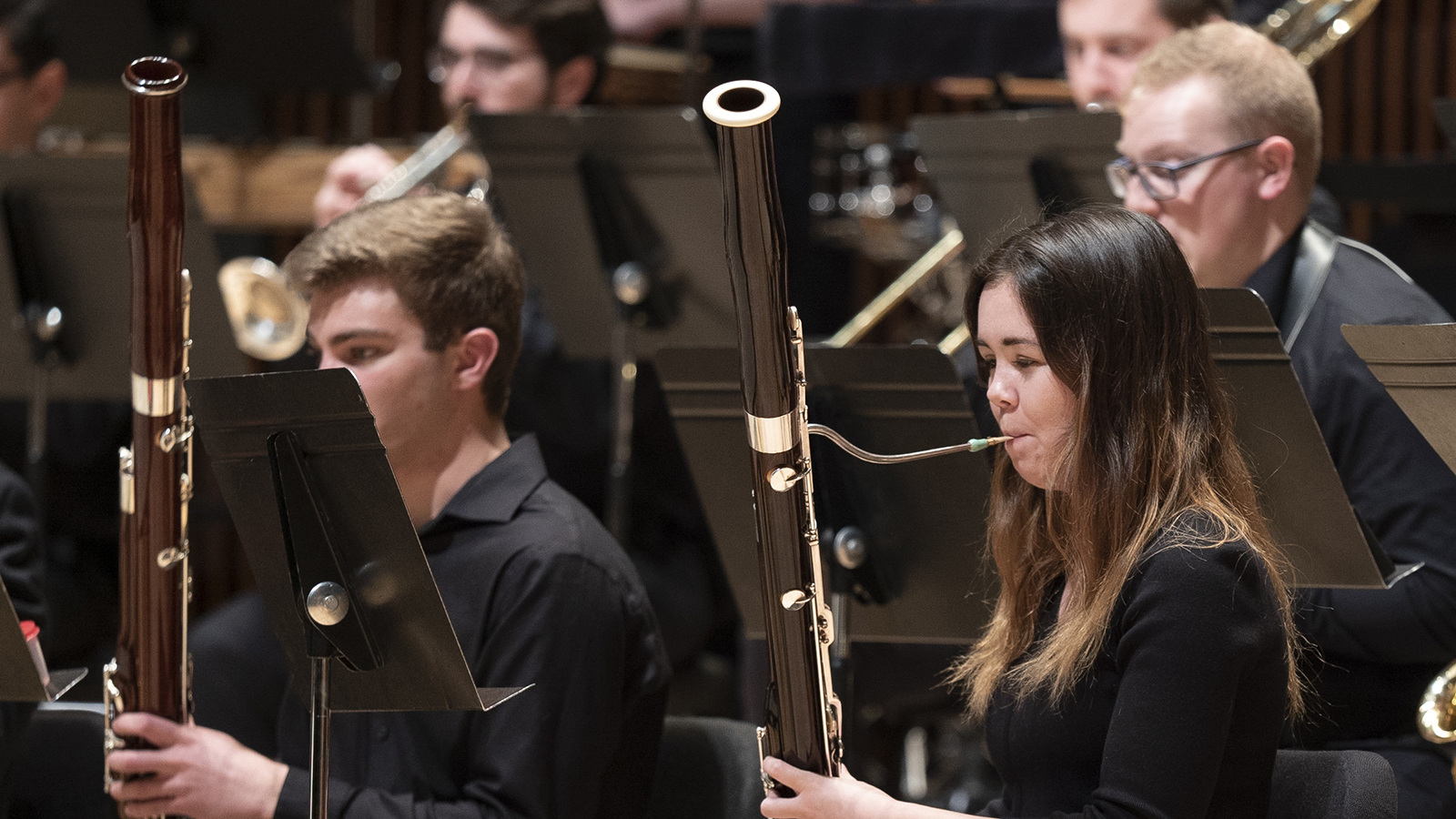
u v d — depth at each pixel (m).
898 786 14.16
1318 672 7.91
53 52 13.09
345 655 5.78
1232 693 5.37
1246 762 5.63
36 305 11.19
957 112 16.77
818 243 16.42
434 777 7.02
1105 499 5.64
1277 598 5.67
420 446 7.23
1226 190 8.25
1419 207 11.32
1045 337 5.67
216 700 10.49
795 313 5.20
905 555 7.20
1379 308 8.12
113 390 11.58
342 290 7.09
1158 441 5.64
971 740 13.63
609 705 6.98
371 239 7.06
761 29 15.43
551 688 6.82
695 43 14.99
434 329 7.12
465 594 7.05
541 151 10.97
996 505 6.43
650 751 7.41
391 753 7.14
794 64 15.28
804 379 5.34
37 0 12.87
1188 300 5.80
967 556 7.05
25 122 13.02
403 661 5.85
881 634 7.45
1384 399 7.90
